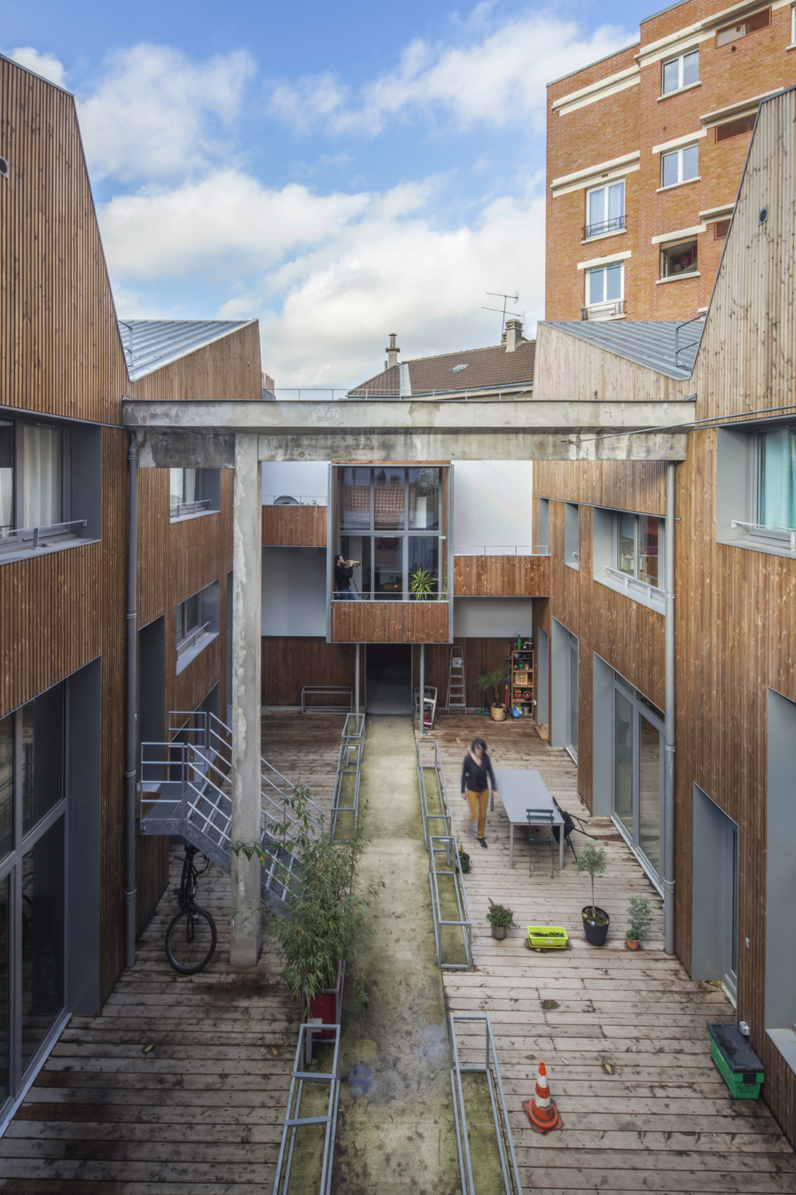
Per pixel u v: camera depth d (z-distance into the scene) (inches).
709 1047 297.3
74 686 311.0
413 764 624.7
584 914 370.0
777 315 255.9
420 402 331.0
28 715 275.3
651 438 343.0
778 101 254.2
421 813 527.2
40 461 286.5
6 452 261.0
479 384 959.0
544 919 388.8
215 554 553.9
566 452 348.2
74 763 310.5
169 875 439.8
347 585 689.6
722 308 302.8
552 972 345.1
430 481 695.1
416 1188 234.7
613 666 470.3
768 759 263.7
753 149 272.8
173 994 329.1
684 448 342.6
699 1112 265.3
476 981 338.3
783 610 253.0
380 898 409.7
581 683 555.2
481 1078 281.0
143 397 360.8
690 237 772.6
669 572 356.5
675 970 347.3
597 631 510.6
